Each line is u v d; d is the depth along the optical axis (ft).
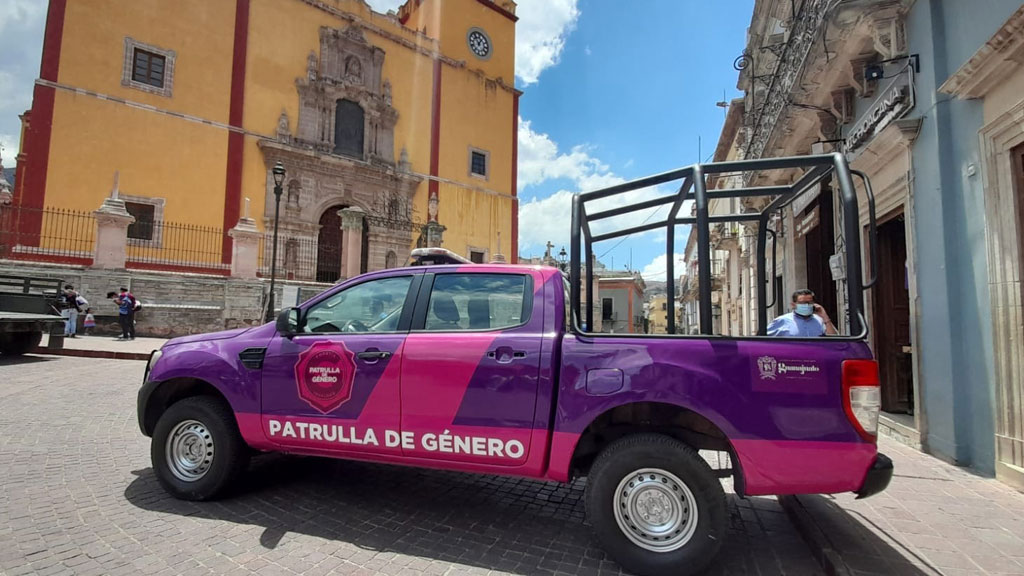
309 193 84.89
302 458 16.67
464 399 10.89
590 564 10.24
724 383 9.75
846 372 9.42
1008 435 14.69
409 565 9.96
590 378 10.30
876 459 9.37
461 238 107.34
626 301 160.66
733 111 65.21
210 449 12.82
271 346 12.55
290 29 85.35
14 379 27.86
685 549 9.57
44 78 64.54
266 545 10.57
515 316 11.44
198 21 76.13
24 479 13.62
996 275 15.06
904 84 19.45
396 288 12.62
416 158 100.83
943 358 17.31
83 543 10.29
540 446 10.43
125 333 47.39
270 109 82.17
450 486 14.60
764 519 12.76
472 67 112.47
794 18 31.81
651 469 9.92
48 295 38.91
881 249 23.20
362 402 11.55
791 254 35.17
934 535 11.04
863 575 9.26
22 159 76.64
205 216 74.38
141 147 70.23
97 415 20.92
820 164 10.91
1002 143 14.82
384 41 97.50
